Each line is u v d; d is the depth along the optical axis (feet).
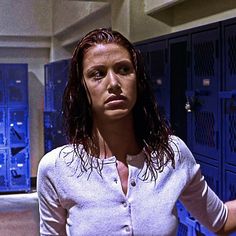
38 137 23.26
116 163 3.18
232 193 7.09
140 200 3.11
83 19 17.24
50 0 22.56
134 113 3.34
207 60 7.80
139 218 3.07
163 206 3.14
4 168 21.21
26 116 21.18
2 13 21.98
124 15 12.34
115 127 3.20
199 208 3.59
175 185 3.25
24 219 17.08
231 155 7.11
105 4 14.64
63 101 3.37
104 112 3.16
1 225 16.34
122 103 3.15
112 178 3.12
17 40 22.61
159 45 9.65
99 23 15.84
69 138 3.28
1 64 20.68
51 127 17.93
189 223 7.42
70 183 3.12
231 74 7.05
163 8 11.25
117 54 3.15
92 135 3.24
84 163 3.15
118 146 3.24
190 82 8.47
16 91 20.93
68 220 3.18
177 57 9.09
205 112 7.91
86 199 3.07
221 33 7.32
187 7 11.37
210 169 7.82
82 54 3.22
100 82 3.15
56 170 3.18
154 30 12.17
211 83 7.67
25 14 22.34
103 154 3.23
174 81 9.16
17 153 21.31
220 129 7.41
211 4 10.14
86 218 3.05
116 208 3.06
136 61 3.28
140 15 12.10
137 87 3.31
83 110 3.26
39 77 23.45
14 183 21.43
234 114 6.94
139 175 3.17
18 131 21.17
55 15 21.99
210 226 3.67
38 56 23.44
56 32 21.79
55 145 16.58
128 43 3.26
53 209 3.27
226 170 7.28
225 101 7.19
